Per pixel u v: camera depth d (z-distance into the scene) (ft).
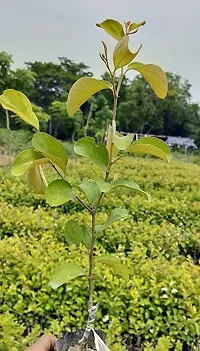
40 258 14.02
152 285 12.38
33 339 9.43
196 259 19.57
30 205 25.57
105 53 3.78
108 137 4.26
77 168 44.96
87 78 3.85
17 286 12.82
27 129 69.62
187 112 177.68
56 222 19.36
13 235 18.04
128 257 15.08
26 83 59.57
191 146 145.79
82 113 102.58
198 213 24.71
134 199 25.16
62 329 10.69
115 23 3.85
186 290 12.12
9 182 28.53
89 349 3.89
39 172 4.27
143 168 53.16
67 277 4.02
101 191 3.78
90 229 4.35
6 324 9.45
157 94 4.11
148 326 11.35
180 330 11.30
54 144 3.93
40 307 11.94
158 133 173.47
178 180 40.57
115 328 10.55
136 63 3.91
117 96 3.88
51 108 101.81
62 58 164.45
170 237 18.58
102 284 12.36
